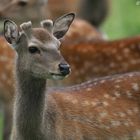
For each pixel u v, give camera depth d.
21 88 14.65
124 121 15.86
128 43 19.05
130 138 15.89
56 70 13.91
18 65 14.61
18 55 14.59
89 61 19.09
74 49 19.19
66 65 13.89
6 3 20.41
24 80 14.57
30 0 20.66
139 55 18.92
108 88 16.11
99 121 15.66
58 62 13.98
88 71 19.09
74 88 16.14
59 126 15.06
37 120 14.63
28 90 14.59
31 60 14.30
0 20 20.27
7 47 19.09
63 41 20.00
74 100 15.57
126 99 16.06
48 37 14.39
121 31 27.03
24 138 14.74
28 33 14.47
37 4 20.88
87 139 15.48
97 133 15.58
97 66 19.05
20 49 14.53
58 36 15.15
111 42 19.25
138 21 27.73
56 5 24.97
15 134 14.85
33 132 14.67
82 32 21.08
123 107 15.94
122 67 18.97
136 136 15.93
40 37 14.37
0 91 19.08
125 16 28.12
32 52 14.27
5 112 19.05
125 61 18.94
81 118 15.48
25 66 14.42
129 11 28.47
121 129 15.81
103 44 19.23
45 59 14.14
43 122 14.70
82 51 19.14
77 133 15.32
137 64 18.91
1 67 19.08
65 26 15.17
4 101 19.09
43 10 21.20
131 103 16.03
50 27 14.70
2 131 19.19
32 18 20.81
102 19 25.11
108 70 19.02
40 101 14.62
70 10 25.09
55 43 14.34
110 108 15.84
